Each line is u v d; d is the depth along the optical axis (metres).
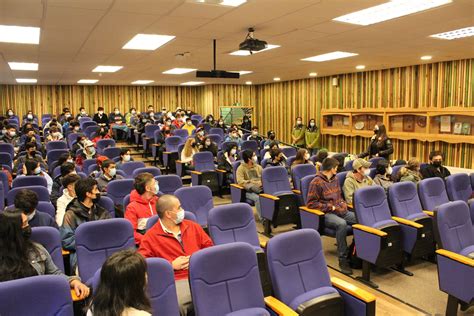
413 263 4.34
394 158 10.26
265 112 15.46
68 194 3.79
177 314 2.19
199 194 4.23
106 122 12.34
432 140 9.23
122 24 5.00
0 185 4.41
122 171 5.37
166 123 10.71
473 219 3.91
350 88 11.54
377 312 3.28
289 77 12.72
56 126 10.07
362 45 6.68
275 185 5.52
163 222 2.89
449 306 3.13
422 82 9.52
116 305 1.56
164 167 9.02
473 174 5.55
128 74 11.06
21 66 9.00
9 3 4.05
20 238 2.27
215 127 11.75
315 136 12.20
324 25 5.16
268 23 5.04
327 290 2.58
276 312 2.32
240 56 7.82
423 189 4.57
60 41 6.06
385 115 10.34
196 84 15.51
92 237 2.83
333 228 4.21
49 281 1.89
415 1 4.13
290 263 2.58
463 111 8.58
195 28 5.29
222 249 2.32
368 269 3.85
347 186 4.73
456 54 7.78
